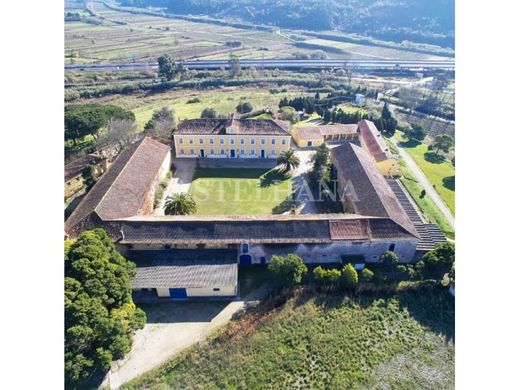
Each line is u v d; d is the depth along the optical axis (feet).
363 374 119.75
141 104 384.06
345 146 233.35
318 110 347.77
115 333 113.50
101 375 117.50
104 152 254.27
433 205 210.38
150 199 198.08
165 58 453.99
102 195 171.94
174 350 125.80
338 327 134.00
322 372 120.06
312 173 229.86
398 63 546.67
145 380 116.37
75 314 108.58
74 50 622.54
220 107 368.48
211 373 118.83
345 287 147.13
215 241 155.84
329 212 199.82
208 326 134.21
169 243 155.12
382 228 161.17
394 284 148.05
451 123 343.67
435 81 460.55
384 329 134.21
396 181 226.79
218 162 254.27
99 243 132.67
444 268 150.41
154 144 230.48
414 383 117.91
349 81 469.16
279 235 158.20
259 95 417.90
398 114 371.15
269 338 129.18
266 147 257.96
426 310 141.49
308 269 158.92
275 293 145.69
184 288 141.59
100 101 387.34
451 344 130.00
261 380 117.29
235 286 142.20
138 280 142.20
